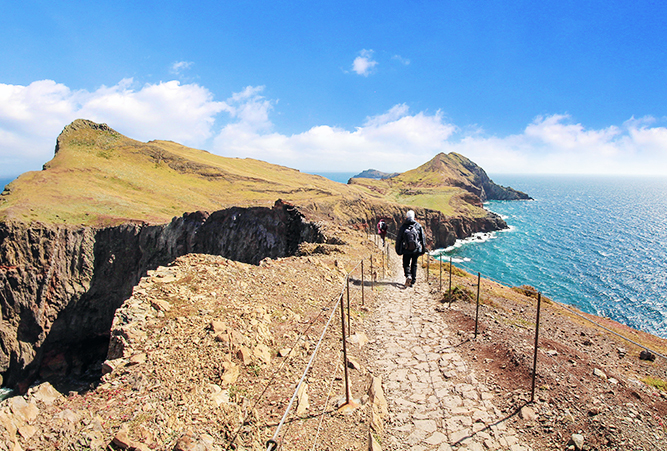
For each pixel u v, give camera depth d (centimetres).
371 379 740
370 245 2770
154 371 627
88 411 486
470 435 562
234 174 19938
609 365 970
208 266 1234
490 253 11488
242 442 481
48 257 8669
